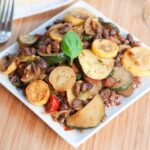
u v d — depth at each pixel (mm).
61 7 865
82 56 714
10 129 705
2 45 804
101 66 712
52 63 715
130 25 855
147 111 740
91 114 678
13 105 731
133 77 735
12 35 818
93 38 743
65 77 697
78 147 691
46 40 729
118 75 719
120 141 704
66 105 687
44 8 840
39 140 694
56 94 700
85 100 691
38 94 689
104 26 777
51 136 700
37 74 705
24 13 834
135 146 701
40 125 710
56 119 681
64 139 671
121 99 713
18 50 764
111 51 723
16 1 831
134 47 757
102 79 707
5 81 720
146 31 848
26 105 697
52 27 753
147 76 740
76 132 671
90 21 758
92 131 671
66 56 711
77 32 743
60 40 726
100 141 700
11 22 810
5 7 815
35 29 797
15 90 711
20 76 717
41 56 717
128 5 882
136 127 720
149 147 701
